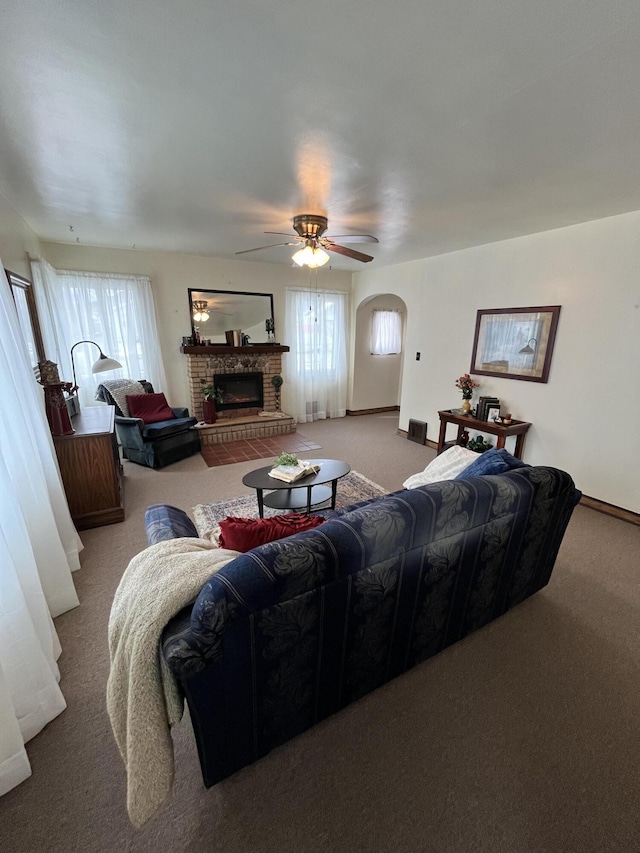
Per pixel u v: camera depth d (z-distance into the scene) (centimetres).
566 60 127
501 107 156
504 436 366
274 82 141
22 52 125
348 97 150
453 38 118
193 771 133
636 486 305
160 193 261
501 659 179
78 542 254
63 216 318
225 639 107
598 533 293
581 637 192
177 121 169
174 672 97
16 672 139
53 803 123
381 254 462
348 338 665
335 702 147
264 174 226
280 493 308
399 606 147
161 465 423
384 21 112
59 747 140
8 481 153
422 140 183
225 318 545
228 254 491
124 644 110
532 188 243
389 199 266
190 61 130
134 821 107
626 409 305
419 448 495
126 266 468
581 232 319
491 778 131
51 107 158
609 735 145
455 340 454
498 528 169
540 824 118
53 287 398
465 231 350
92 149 196
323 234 346
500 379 403
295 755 137
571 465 348
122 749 115
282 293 584
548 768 134
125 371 477
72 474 285
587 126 169
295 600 117
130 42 121
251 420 541
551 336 349
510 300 385
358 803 124
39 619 164
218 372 544
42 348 341
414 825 118
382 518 131
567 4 105
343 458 455
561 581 235
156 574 118
